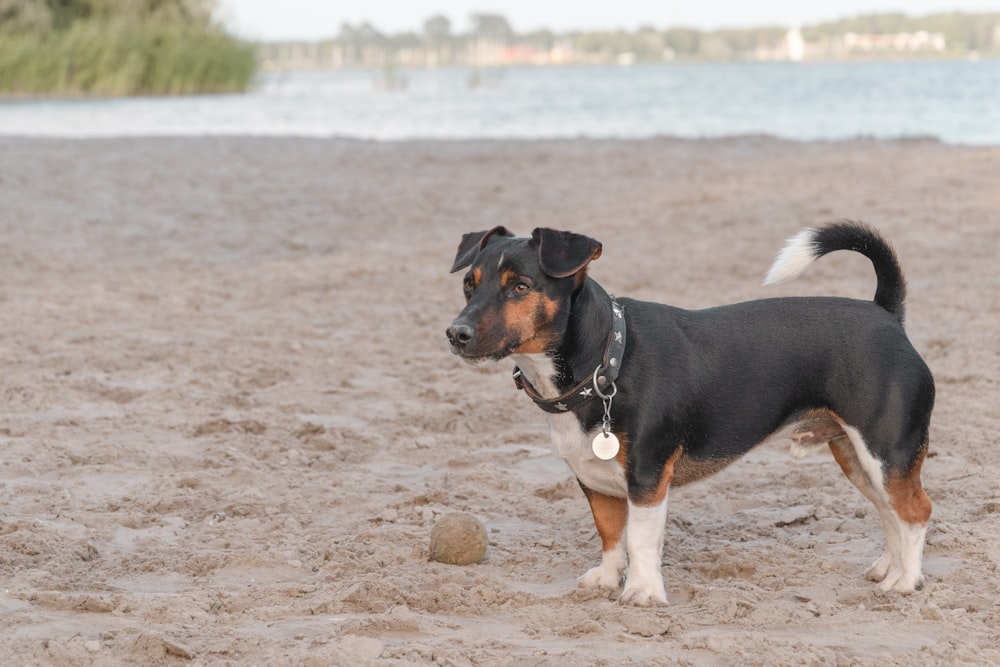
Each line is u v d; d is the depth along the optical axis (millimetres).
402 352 11117
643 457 5535
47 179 23219
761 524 6855
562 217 18547
